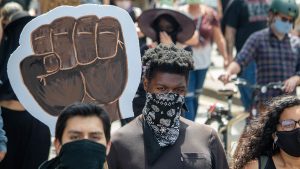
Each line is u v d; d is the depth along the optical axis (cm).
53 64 754
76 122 576
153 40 1090
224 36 1548
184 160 673
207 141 688
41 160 929
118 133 689
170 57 684
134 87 774
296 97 732
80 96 762
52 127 759
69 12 753
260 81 1199
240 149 755
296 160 728
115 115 772
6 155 914
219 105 1161
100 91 767
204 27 1398
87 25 760
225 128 1141
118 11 767
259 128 739
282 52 1190
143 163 672
